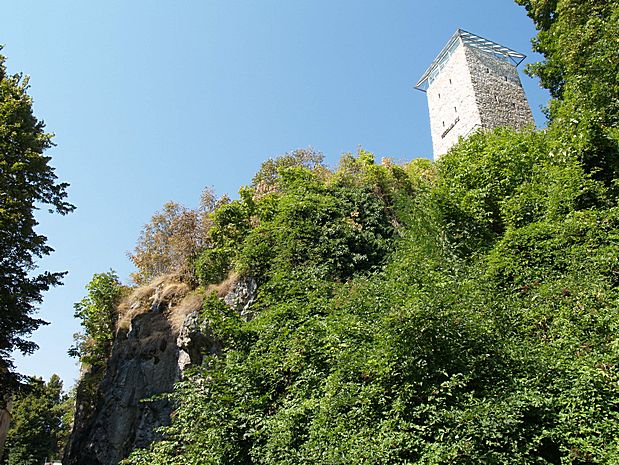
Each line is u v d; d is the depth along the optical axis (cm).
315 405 845
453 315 772
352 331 949
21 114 2105
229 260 1966
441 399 689
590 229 1061
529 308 948
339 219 1725
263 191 2544
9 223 1761
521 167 1492
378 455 648
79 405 2398
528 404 661
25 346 1827
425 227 1391
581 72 1523
